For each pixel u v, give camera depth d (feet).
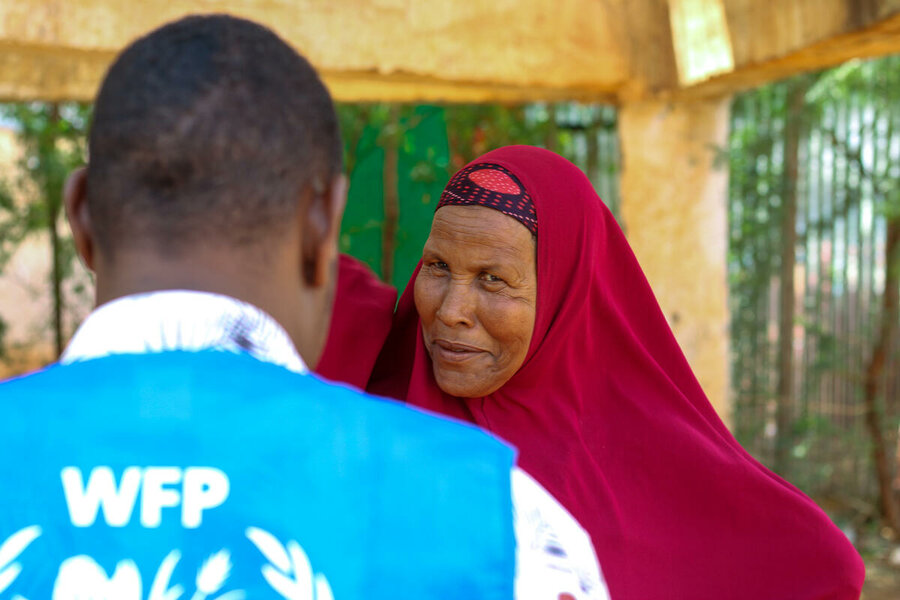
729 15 10.36
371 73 10.23
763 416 19.11
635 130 11.98
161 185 2.52
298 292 2.78
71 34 8.96
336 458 2.43
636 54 11.37
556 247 5.41
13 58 11.12
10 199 19.65
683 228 12.17
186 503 2.33
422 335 5.67
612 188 19.11
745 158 18.54
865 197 17.93
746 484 5.51
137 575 2.28
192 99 2.50
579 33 11.06
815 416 18.66
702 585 5.39
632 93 11.62
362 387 5.98
